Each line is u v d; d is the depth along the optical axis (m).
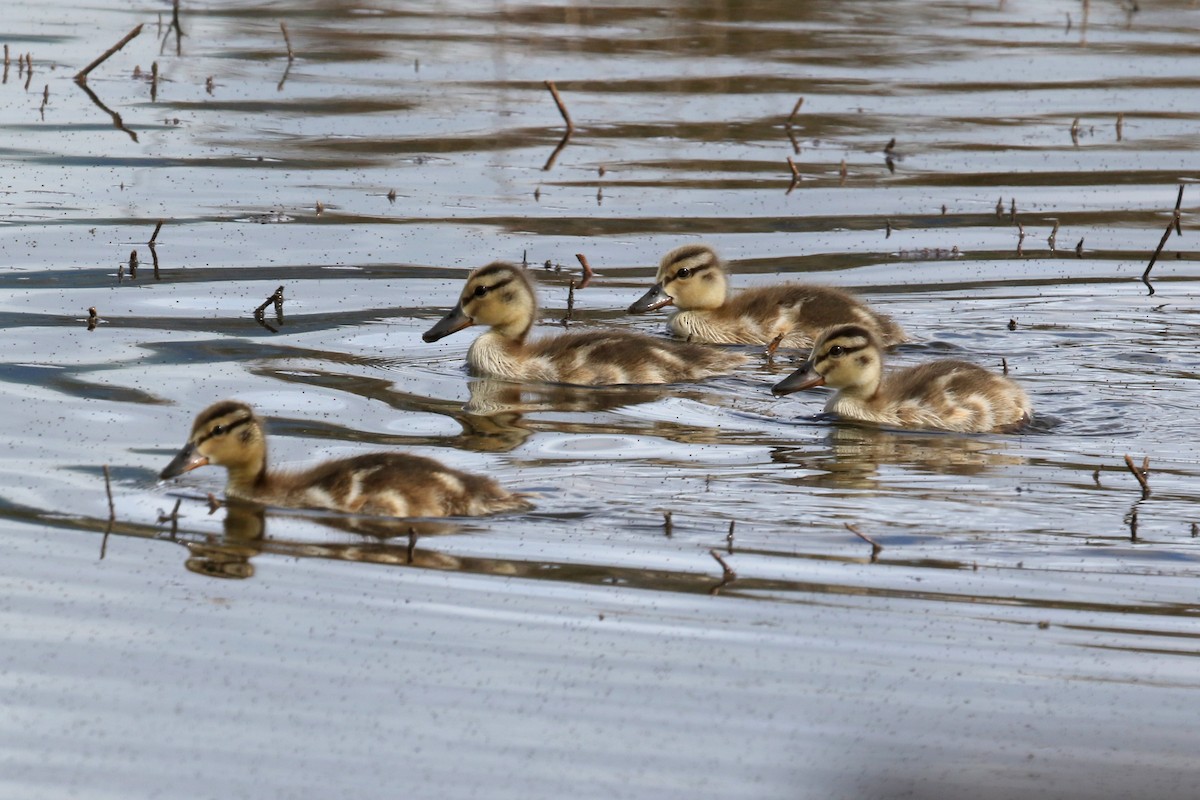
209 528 11.95
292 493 12.48
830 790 8.83
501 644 10.34
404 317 17.91
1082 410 15.48
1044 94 29.33
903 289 19.50
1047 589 11.22
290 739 9.24
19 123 24.98
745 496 12.86
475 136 25.64
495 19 34.50
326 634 10.40
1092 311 18.72
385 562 11.45
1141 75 30.83
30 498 12.31
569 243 20.83
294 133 25.42
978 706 9.76
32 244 19.62
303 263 19.48
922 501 12.83
